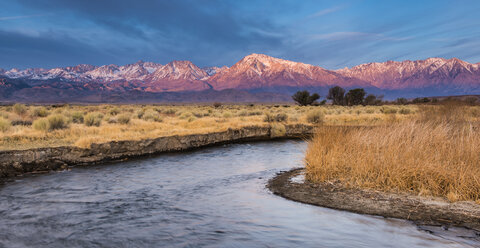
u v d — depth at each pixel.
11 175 11.72
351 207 7.12
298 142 22.81
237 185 9.70
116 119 25.94
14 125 21.17
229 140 22.83
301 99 85.94
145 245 5.16
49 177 11.39
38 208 7.49
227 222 6.23
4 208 7.52
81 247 5.19
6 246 5.29
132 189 9.41
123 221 6.41
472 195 7.45
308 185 9.28
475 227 5.77
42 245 5.32
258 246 5.00
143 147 16.81
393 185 8.49
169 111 48.84
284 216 6.58
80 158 14.05
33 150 12.76
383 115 35.56
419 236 5.37
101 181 10.66
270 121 30.22
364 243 5.07
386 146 9.79
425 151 8.98
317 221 6.23
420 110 15.59
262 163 14.40
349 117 33.03
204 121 27.55
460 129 11.09
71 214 6.97
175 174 11.86
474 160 8.20
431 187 8.02
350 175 9.55
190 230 5.80
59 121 19.45
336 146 10.34
